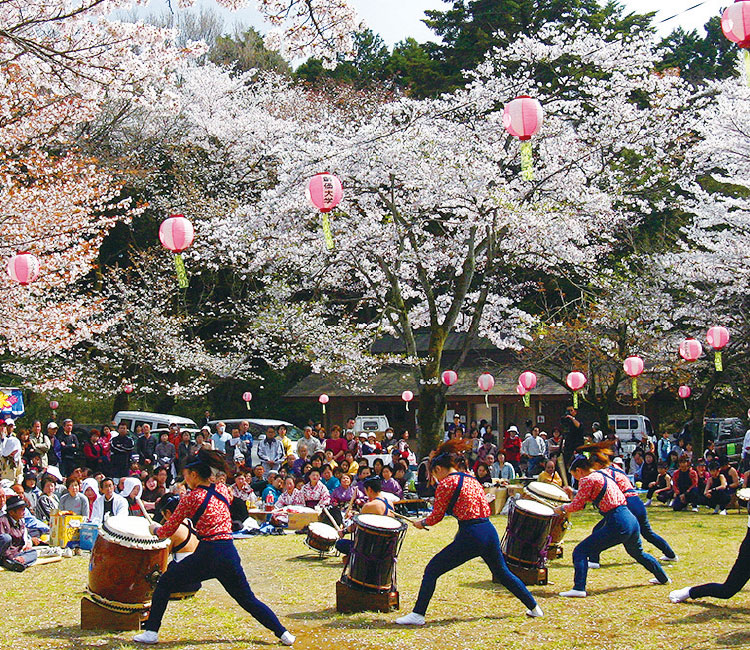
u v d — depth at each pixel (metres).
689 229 23.59
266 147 32.31
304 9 12.14
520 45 23.25
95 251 18.75
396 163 19.52
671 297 24.33
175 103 16.03
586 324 25.27
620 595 8.54
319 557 11.45
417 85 39.44
